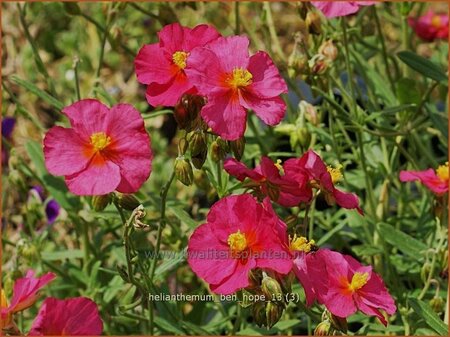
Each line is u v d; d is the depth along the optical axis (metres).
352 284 0.34
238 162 0.35
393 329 0.41
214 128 0.35
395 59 0.50
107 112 0.35
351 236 0.46
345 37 0.43
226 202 0.34
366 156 0.48
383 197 0.46
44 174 0.46
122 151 0.35
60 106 0.44
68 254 0.45
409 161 0.47
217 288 0.33
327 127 0.50
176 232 0.44
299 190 0.35
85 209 0.46
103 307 0.44
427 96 0.45
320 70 0.41
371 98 0.47
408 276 0.45
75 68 0.43
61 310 0.33
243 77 0.35
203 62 0.35
